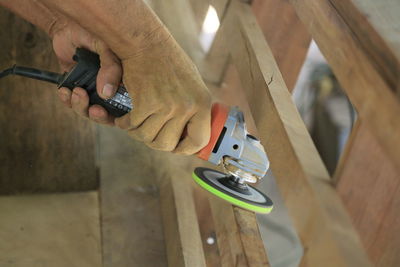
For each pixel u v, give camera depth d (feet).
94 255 5.84
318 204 3.64
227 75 6.65
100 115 4.30
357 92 3.35
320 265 3.58
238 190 4.76
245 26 5.36
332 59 3.71
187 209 5.74
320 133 7.88
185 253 5.34
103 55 4.02
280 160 4.25
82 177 6.47
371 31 3.32
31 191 6.38
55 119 6.20
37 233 5.90
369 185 4.29
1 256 5.60
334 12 3.76
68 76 4.20
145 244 5.90
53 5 3.61
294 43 5.94
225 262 4.98
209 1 6.46
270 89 4.59
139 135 4.17
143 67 3.84
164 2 7.47
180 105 3.93
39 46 5.98
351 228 3.54
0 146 6.19
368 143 4.03
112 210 6.12
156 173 6.50
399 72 2.96
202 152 4.41
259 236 4.91
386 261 4.51
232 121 4.38
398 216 4.34
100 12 3.53
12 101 6.04
